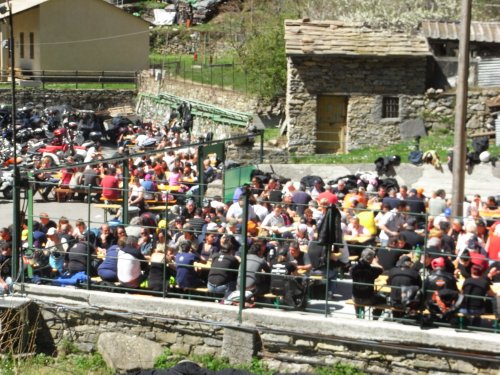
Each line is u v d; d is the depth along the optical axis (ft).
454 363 76.07
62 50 284.20
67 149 176.76
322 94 162.20
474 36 164.55
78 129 215.92
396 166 138.82
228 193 130.52
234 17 313.12
